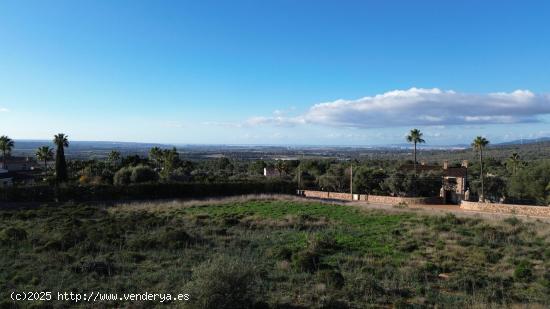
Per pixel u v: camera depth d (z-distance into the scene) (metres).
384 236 23.20
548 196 50.19
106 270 15.23
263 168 105.94
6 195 39.03
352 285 13.89
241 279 11.83
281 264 16.44
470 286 14.59
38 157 87.06
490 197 60.62
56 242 18.84
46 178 56.00
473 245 21.36
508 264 17.69
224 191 50.59
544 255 19.22
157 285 13.50
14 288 13.02
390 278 15.33
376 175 66.94
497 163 110.75
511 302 13.05
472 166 98.31
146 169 53.44
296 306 12.01
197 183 48.91
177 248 19.08
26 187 39.97
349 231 24.80
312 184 73.50
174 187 47.28
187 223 26.95
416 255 18.89
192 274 13.83
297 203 40.75
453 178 64.56
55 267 15.42
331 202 44.62
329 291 13.36
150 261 16.69
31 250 18.14
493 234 23.89
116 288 13.17
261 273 14.86
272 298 12.52
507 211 43.25
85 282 13.74
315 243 20.08
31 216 29.61
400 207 40.41
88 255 17.30
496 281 15.21
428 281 15.15
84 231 21.58
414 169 73.31
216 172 92.12
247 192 52.34
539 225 27.70
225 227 25.89
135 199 44.28
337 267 16.58
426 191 61.84
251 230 25.23
